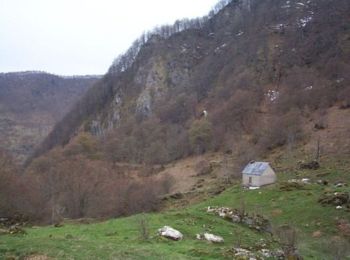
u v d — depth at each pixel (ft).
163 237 115.96
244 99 606.55
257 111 578.25
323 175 294.87
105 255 89.71
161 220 137.90
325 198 223.30
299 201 229.86
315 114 499.51
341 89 533.55
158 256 93.76
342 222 197.06
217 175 403.54
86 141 574.15
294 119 483.10
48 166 435.94
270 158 404.98
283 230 156.56
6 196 248.93
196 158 520.42
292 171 321.73
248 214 154.71
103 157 549.95
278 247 119.75
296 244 139.74
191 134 562.25
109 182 352.49
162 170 492.13
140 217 143.54
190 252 102.73
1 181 259.19
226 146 516.73
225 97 652.89
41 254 87.20
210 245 112.57
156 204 305.73
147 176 453.17
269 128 488.85
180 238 117.50
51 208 269.85
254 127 535.60
